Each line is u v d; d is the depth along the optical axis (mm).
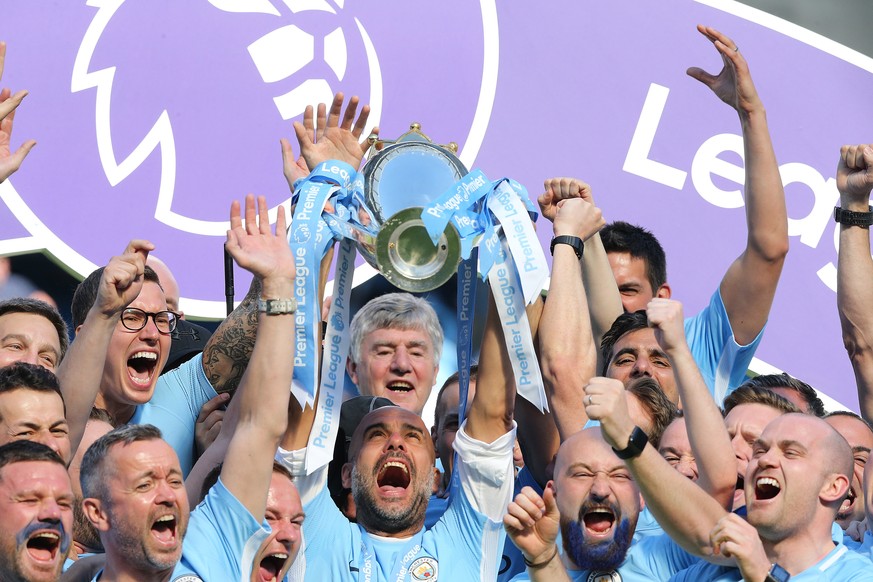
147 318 18078
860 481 18500
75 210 24203
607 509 15656
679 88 25844
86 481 14234
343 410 18125
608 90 25797
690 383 15328
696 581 15438
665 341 15406
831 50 26312
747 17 26234
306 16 25406
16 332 16766
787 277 25234
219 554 14633
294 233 14828
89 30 24922
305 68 25281
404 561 15812
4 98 17562
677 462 16609
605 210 25328
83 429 15852
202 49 25156
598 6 26062
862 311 18531
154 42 25078
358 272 23984
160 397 18422
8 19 24734
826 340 25078
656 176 25484
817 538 14984
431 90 25484
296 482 15789
